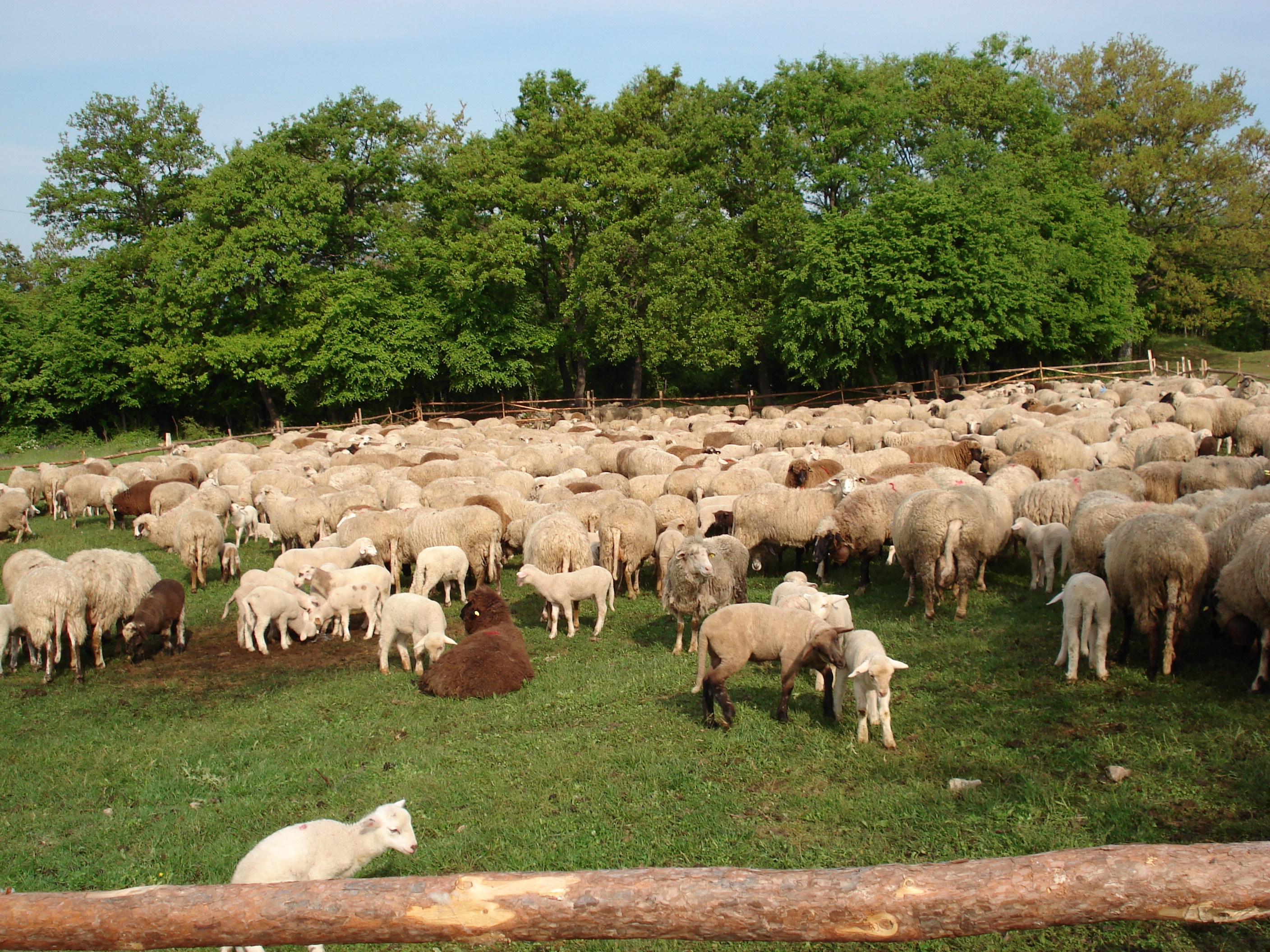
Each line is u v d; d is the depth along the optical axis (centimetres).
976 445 1862
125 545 2081
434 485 1788
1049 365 5369
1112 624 1112
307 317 4775
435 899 331
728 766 774
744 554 1196
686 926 323
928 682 944
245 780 809
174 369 4659
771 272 4894
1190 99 5975
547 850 643
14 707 1070
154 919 337
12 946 339
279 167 4694
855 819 662
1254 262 5938
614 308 4622
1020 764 731
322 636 1323
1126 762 718
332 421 5234
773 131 4778
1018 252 4472
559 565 1329
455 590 1566
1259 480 1423
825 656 808
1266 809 621
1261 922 515
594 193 4694
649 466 2172
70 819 755
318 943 337
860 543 1344
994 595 1257
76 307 4934
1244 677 875
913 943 522
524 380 5069
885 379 5975
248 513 2011
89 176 5384
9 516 2167
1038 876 312
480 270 4656
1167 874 306
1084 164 5503
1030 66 6531
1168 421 2467
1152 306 5884
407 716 966
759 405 5375
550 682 1036
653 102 5312
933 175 4919
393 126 5188
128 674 1191
